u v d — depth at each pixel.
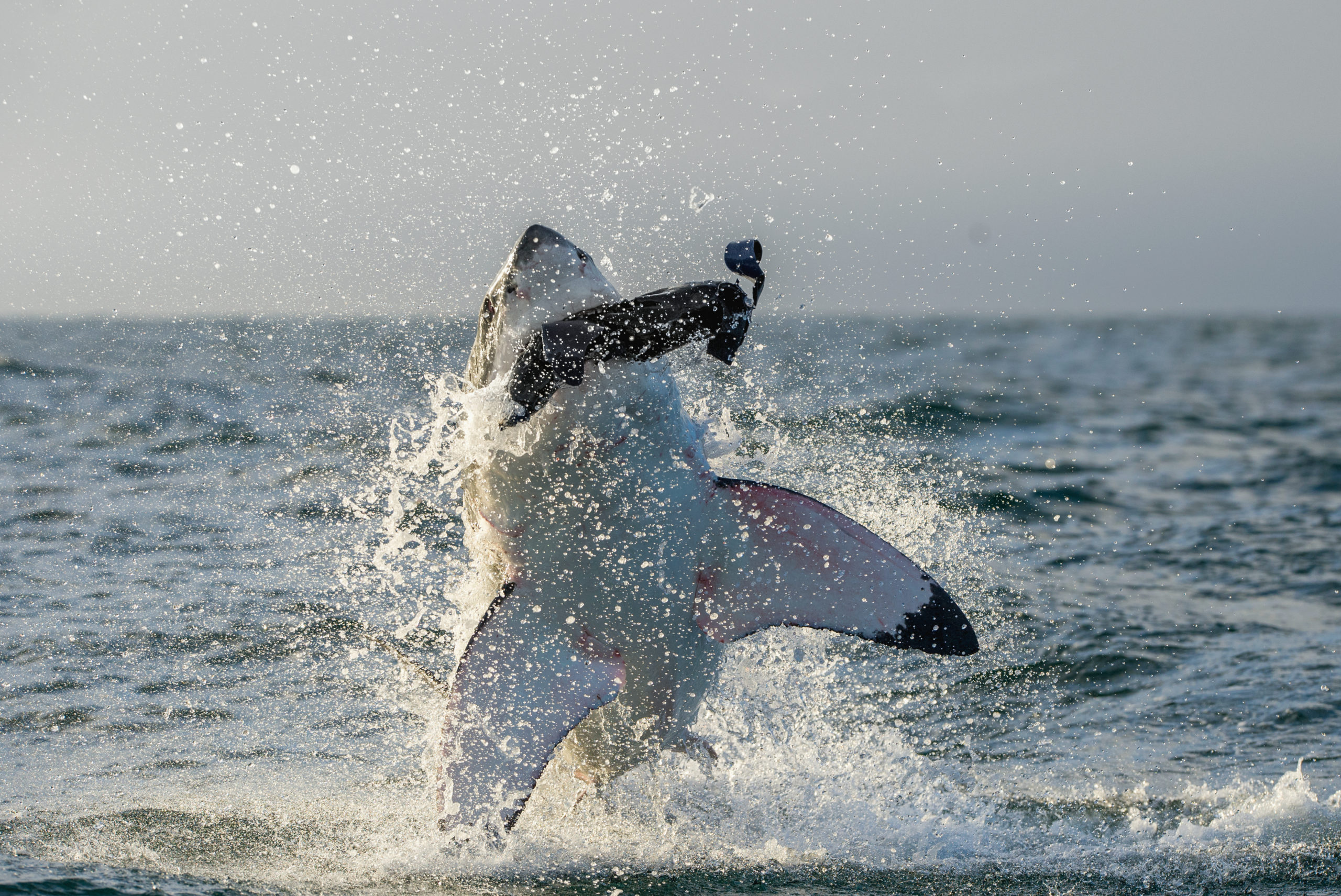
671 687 17.97
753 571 17.97
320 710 23.78
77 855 16.48
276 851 17.08
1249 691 25.11
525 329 15.88
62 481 49.19
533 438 16.06
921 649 18.42
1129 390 109.25
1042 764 21.52
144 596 31.28
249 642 27.69
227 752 21.50
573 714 16.52
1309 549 38.91
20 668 25.69
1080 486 50.25
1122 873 16.47
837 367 121.56
